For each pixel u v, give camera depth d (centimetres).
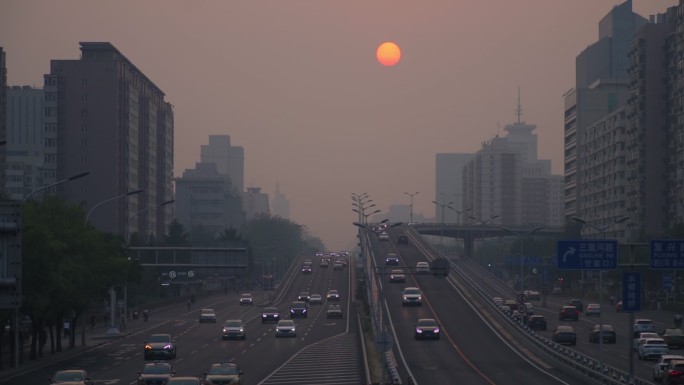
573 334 15962
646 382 9619
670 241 10625
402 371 12012
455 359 13562
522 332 15625
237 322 17575
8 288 5612
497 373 11800
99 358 13988
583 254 11169
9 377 11456
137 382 10181
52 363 13288
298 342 16650
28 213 13125
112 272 16238
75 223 15100
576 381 10888
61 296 13912
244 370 12000
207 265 19125
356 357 13738
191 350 15112
